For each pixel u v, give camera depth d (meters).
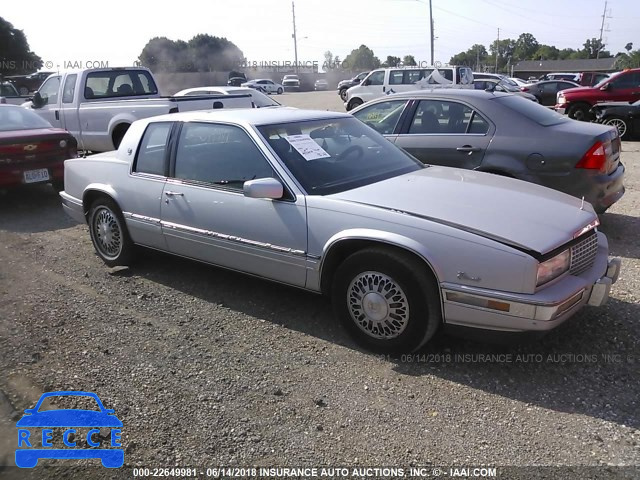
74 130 11.12
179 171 4.70
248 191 3.87
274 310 4.43
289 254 3.95
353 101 22.50
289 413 3.09
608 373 3.41
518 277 3.13
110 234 5.41
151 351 3.81
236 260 4.34
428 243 3.34
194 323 4.23
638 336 3.84
